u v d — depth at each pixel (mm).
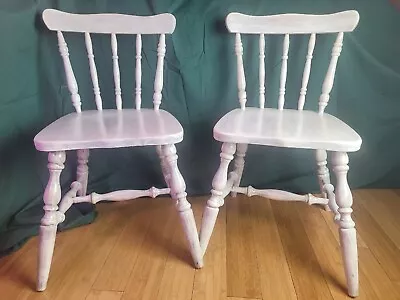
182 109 1562
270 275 1173
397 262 1235
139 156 1610
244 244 1325
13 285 1126
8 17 1223
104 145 1047
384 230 1407
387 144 1628
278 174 1657
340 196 1078
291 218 1496
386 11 1481
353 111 1584
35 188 1432
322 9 1487
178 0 1465
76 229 1411
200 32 1490
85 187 1459
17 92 1299
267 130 1123
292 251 1288
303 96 1429
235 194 1644
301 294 1098
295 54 1523
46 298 1078
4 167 1285
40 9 1344
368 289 1118
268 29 1402
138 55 1398
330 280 1153
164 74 1522
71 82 1360
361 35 1500
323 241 1345
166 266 1214
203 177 1646
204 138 1601
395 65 1536
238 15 1399
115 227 1432
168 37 1487
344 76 1540
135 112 1357
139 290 1109
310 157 1630
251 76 1541
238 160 1492
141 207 1580
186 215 1165
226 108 1568
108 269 1197
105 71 1514
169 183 1247
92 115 1304
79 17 1349
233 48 1507
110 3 1456
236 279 1156
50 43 1401
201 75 1529
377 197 1638
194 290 1110
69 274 1173
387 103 1577
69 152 1504
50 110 1448
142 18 1373
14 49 1262
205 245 1219
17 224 1334
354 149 1047
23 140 1351
